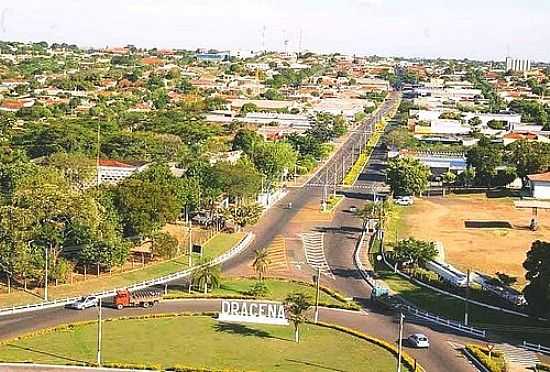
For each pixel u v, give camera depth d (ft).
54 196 417.90
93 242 433.07
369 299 417.90
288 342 345.72
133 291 418.72
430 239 563.07
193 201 570.46
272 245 534.78
